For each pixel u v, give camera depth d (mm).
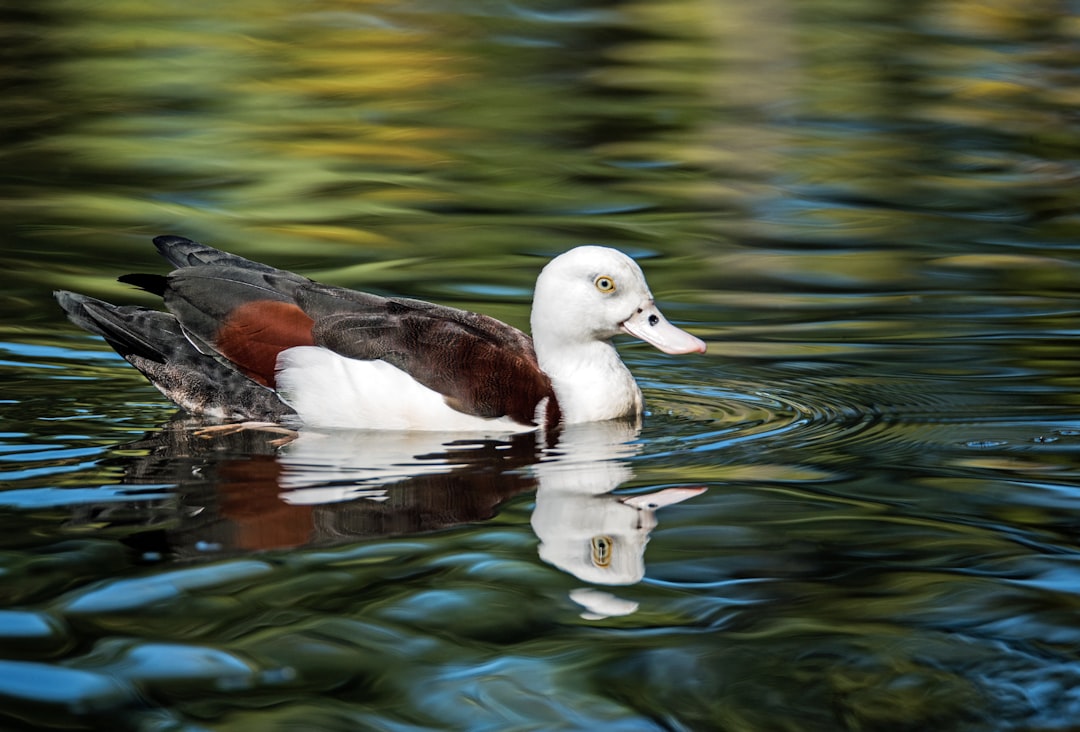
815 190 20141
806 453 10992
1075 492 9969
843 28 30672
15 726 6773
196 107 23734
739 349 14125
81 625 7730
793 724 7004
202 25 29609
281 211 18562
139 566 8500
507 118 23625
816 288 16125
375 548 8891
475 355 11773
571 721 6984
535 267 16578
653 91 25516
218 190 19438
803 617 8031
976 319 14914
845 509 9680
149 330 12203
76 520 9219
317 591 8234
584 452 11086
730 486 10195
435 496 9891
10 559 8547
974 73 26938
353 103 24266
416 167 20812
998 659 7590
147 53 27219
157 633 7676
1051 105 24781
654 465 10727
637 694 7238
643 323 12203
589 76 26531
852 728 6984
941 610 8117
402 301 12336
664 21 31141
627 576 8547
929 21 31344
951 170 21188
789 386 12914
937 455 10859
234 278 12203
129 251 16766
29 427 11398
